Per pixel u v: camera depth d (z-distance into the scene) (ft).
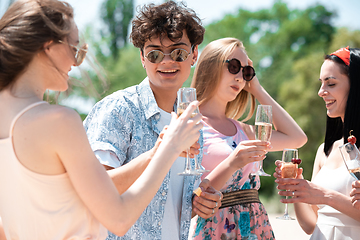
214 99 10.29
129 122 6.96
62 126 4.38
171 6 7.46
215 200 7.35
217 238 8.89
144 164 5.80
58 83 4.78
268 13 95.45
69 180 4.56
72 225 4.60
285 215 9.61
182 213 7.29
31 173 4.38
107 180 4.65
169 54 7.34
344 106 9.23
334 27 89.40
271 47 89.30
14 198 4.58
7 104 4.54
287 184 8.48
